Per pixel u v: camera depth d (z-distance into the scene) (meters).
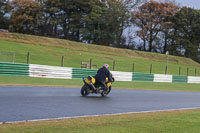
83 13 80.62
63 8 77.88
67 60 40.59
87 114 9.95
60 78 27.69
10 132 6.61
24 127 7.21
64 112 9.99
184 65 61.44
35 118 8.63
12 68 25.00
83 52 51.06
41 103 11.59
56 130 7.04
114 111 11.02
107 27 77.50
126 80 32.22
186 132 7.61
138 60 53.69
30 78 24.81
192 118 10.18
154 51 87.50
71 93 15.96
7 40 46.31
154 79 35.22
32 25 73.12
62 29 79.19
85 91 15.17
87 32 75.38
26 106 10.64
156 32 85.31
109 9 77.31
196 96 20.75
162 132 7.47
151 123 8.67
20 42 47.50
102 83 15.31
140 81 33.59
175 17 86.62
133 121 8.86
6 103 10.95
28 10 72.62
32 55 39.06
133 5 82.69
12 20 72.06
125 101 14.37
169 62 60.91
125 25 81.75
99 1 81.00
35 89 16.81
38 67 26.44
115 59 49.25
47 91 16.17
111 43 80.12
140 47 86.38
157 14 83.88
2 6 74.88
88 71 30.11
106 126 7.84
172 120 9.47
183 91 25.44
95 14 74.88
